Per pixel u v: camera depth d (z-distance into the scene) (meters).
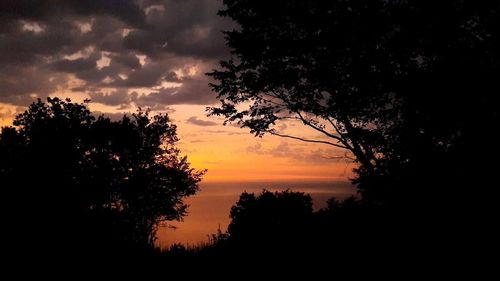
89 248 14.79
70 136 19.70
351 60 10.16
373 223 7.86
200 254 13.80
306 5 11.97
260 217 13.45
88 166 19.89
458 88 6.68
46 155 18.09
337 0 11.05
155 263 13.46
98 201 18.75
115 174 21.52
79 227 15.88
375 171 7.30
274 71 13.34
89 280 11.91
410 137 6.91
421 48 7.71
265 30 13.50
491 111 6.56
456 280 5.94
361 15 9.67
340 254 8.38
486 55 6.97
